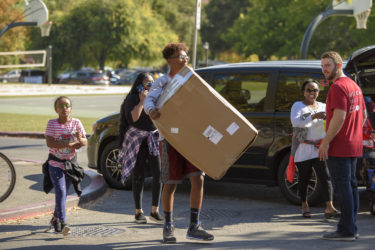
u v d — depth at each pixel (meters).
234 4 132.50
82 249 9.04
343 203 9.37
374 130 11.23
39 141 25.14
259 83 13.01
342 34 74.88
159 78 9.22
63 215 9.96
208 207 12.46
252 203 12.91
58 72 105.06
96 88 78.19
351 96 9.24
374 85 12.58
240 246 9.11
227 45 133.38
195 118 8.70
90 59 106.38
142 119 10.74
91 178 15.35
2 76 101.56
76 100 54.09
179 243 9.37
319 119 11.28
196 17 25.73
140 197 11.03
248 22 93.12
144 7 113.00
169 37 111.44
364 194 13.75
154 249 9.00
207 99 8.67
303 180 11.37
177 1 135.12
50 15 104.81
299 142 11.36
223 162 8.69
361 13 35.66
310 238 9.63
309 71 12.52
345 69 12.02
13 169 11.72
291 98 12.59
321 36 75.56
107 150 14.47
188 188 14.70
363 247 8.99
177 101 8.72
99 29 102.06
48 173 10.13
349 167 9.39
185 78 8.73
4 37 94.50
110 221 11.20
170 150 9.23
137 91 10.84
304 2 76.44
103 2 103.31
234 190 14.52
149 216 11.34
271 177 12.73
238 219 11.28
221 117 8.66
